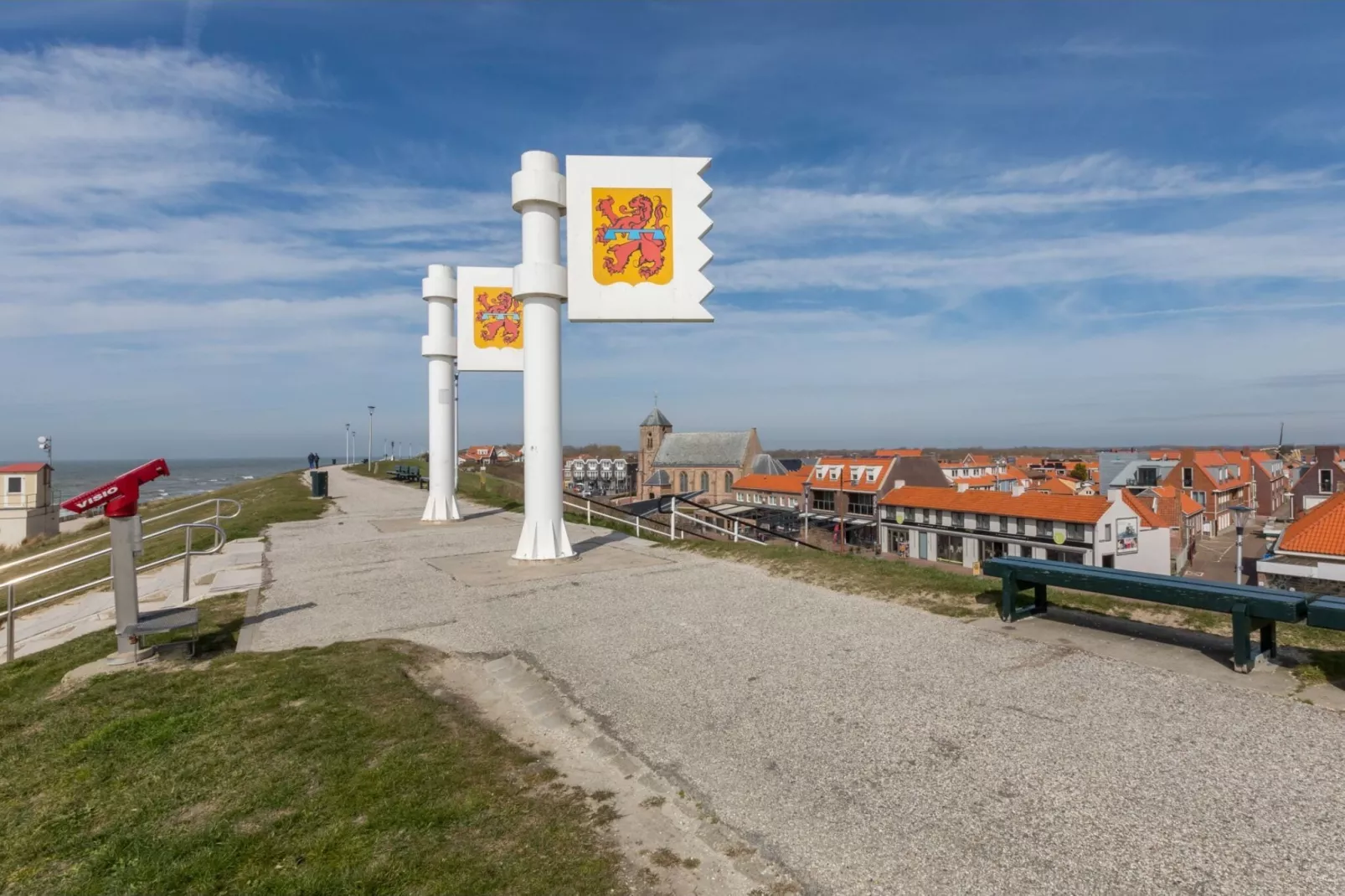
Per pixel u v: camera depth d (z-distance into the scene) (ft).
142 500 283.59
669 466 300.61
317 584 34.17
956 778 13.25
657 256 38.24
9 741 17.01
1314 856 10.53
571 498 83.05
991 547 147.02
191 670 21.15
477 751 15.03
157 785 14.15
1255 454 294.87
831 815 12.16
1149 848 10.87
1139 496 168.76
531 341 38.55
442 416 61.57
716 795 12.97
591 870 10.74
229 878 11.00
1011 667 18.86
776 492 222.48
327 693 18.47
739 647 21.68
